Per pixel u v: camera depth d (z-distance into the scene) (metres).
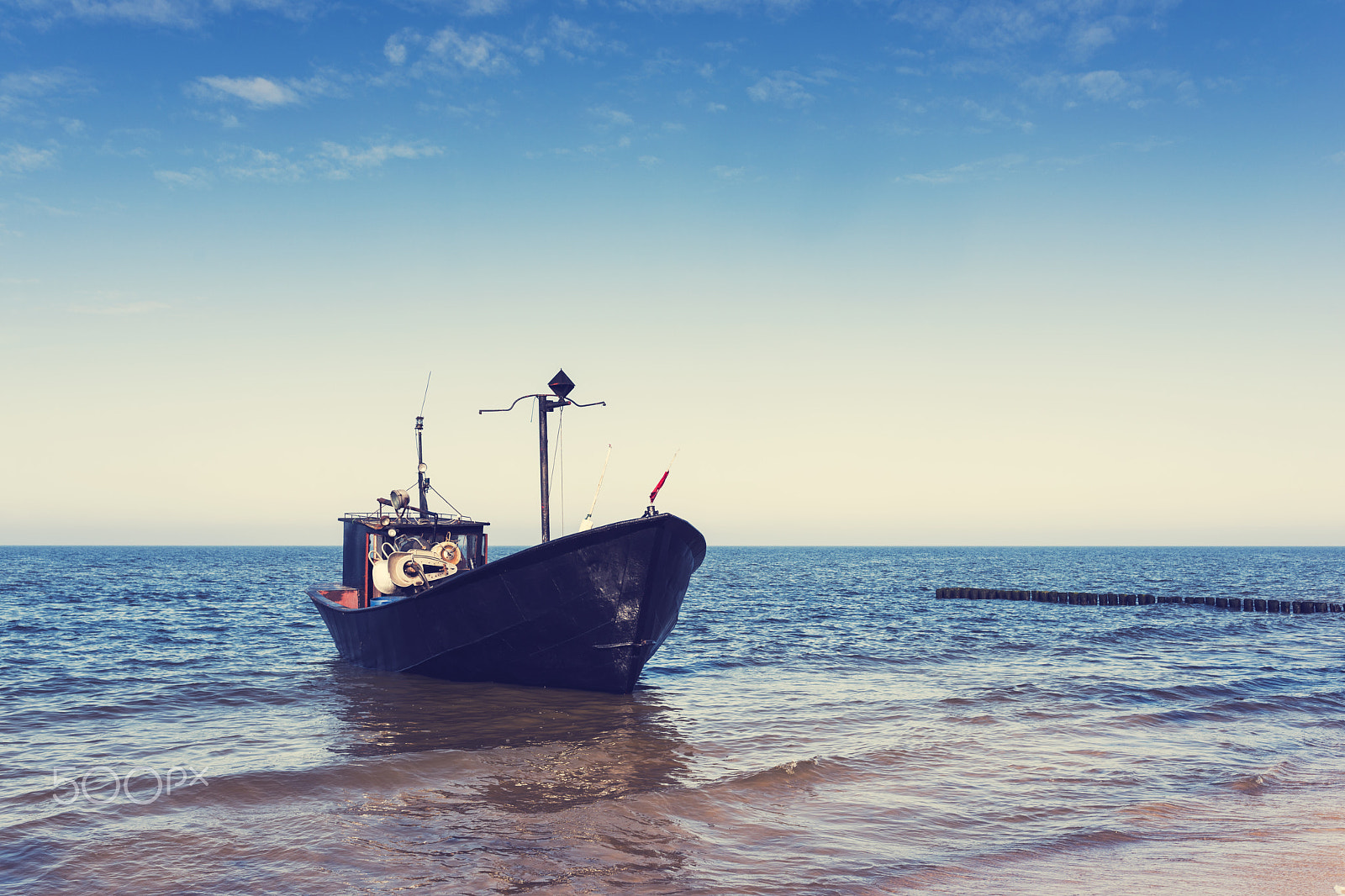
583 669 15.30
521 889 7.20
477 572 14.65
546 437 17.00
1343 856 8.41
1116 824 9.32
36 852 7.95
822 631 32.19
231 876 7.45
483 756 11.70
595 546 14.06
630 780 10.69
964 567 121.94
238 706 15.80
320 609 21.11
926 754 12.24
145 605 43.47
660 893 7.16
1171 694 17.34
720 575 91.06
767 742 12.92
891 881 7.57
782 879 7.53
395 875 7.50
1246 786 10.85
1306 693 17.77
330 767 10.85
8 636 28.59
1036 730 13.98
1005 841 8.70
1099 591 66.75
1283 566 122.94
